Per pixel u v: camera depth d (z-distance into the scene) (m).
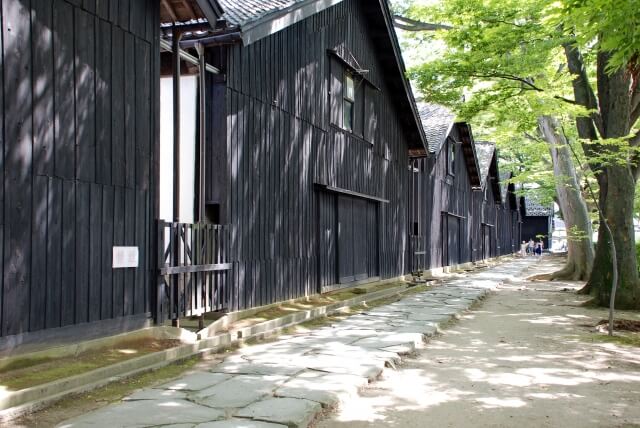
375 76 16.14
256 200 9.68
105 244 6.34
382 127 16.84
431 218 23.08
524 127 15.97
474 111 15.31
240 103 9.17
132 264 6.73
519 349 8.33
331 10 12.98
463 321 11.32
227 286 8.66
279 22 9.14
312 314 10.42
